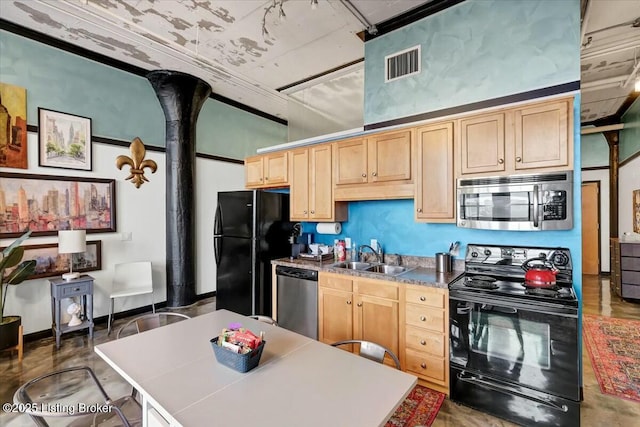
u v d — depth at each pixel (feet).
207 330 6.21
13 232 10.46
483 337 6.89
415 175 8.93
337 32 11.01
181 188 14.39
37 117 11.00
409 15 9.93
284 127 21.34
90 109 12.34
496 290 6.86
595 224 21.99
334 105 15.74
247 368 4.54
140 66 13.62
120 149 13.23
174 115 14.33
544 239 7.86
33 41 10.90
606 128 19.42
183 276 14.61
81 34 11.16
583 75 14.56
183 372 4.53
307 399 3.89
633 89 15.85
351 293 9.07
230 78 14.88
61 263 11.51
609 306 15.07
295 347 5.42
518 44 8.18
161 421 3.84
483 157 7.84
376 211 10.85
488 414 6.87
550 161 7.04
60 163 11.54
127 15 10.16
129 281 13.24
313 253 11.74
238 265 12.07
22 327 9.82
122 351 5.21
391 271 9.87
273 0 9.10
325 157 10.90
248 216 11.76
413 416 6.82
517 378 6.49
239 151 18.39
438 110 9.44
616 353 10.11
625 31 11.00
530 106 7.27
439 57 9.46
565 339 6.01
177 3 9.58
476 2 8.82
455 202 8.28
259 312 11.62
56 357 9.74
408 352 8.04
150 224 14.29
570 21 7.53
